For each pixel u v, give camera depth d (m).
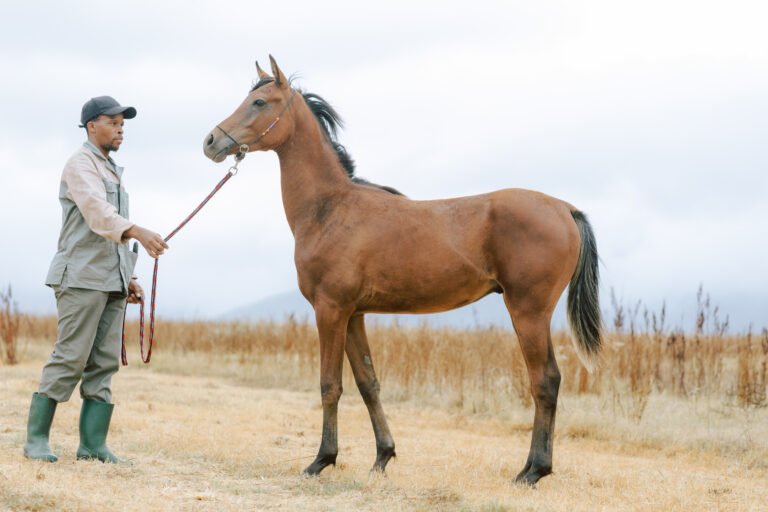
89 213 6.19
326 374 6.62
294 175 6.96
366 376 6.92
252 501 5.57
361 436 9.12
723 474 7.65
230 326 21.81
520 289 6.33
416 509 5.49
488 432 9.98
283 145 7.03
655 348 12.37
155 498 5.39
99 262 6.38
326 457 6.62
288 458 7.25
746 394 10.73
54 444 7.16
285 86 6.99
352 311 6.69
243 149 6.89
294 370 15.85
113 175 6.69
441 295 6.56
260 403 11.53
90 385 6.63
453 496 5.84
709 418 10.06
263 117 6.87
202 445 7.60
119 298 6.65
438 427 10.27
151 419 9.32
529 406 11.39
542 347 6.33
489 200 6.56
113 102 6.63
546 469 6.31
